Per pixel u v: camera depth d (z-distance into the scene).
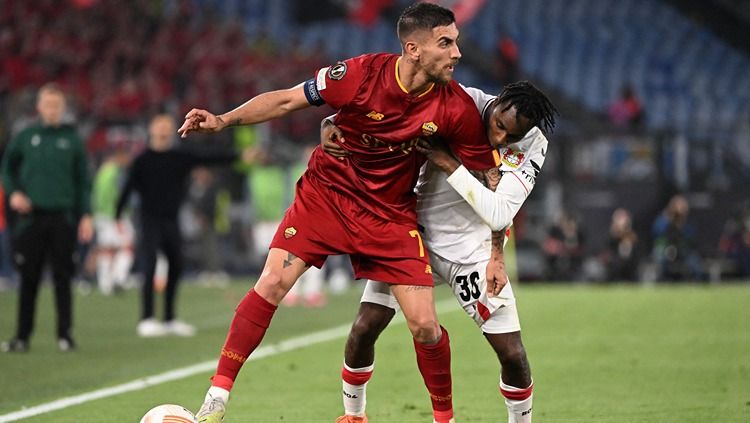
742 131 71.31
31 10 85.00
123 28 86.56
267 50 93.44
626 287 66.69
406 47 18.48
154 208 40.50
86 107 76.88
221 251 72.94
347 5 107.44
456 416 23.52
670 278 69.00
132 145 71.44
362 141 19.09
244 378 29.50
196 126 18.80
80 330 41.62
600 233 70.75
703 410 24.12
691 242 69.38
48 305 50.75
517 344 19.25
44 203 34.72
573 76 101.12
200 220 67.81
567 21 107.00
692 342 37.91
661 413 23.78
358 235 19.30
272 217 63.75
